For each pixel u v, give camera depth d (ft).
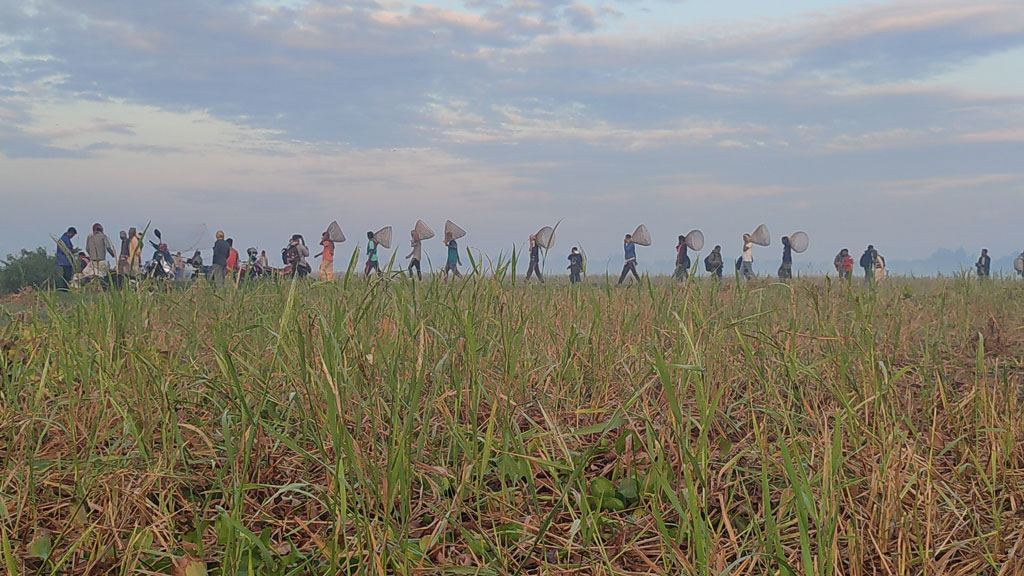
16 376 15.14
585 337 17.19
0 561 9.68
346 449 10.02
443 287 16.21
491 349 15.81
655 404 14.21
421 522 11.09
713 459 12.85
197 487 11.98
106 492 11.03
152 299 18.67
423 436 12.01
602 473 12.75
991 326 24.27
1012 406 14.39
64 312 17.56
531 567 10.23
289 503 11.71
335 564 9.07
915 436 12.65
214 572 9.86
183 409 14.49
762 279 25.02
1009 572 9.66
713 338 15.99
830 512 9.52
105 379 13.79
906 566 9.57
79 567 9.83
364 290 15.14
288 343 14.11
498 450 11.96
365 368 13.08
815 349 17.51
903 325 23.47
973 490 11.62
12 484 11.79
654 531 10.93
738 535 10.58
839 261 77.20
